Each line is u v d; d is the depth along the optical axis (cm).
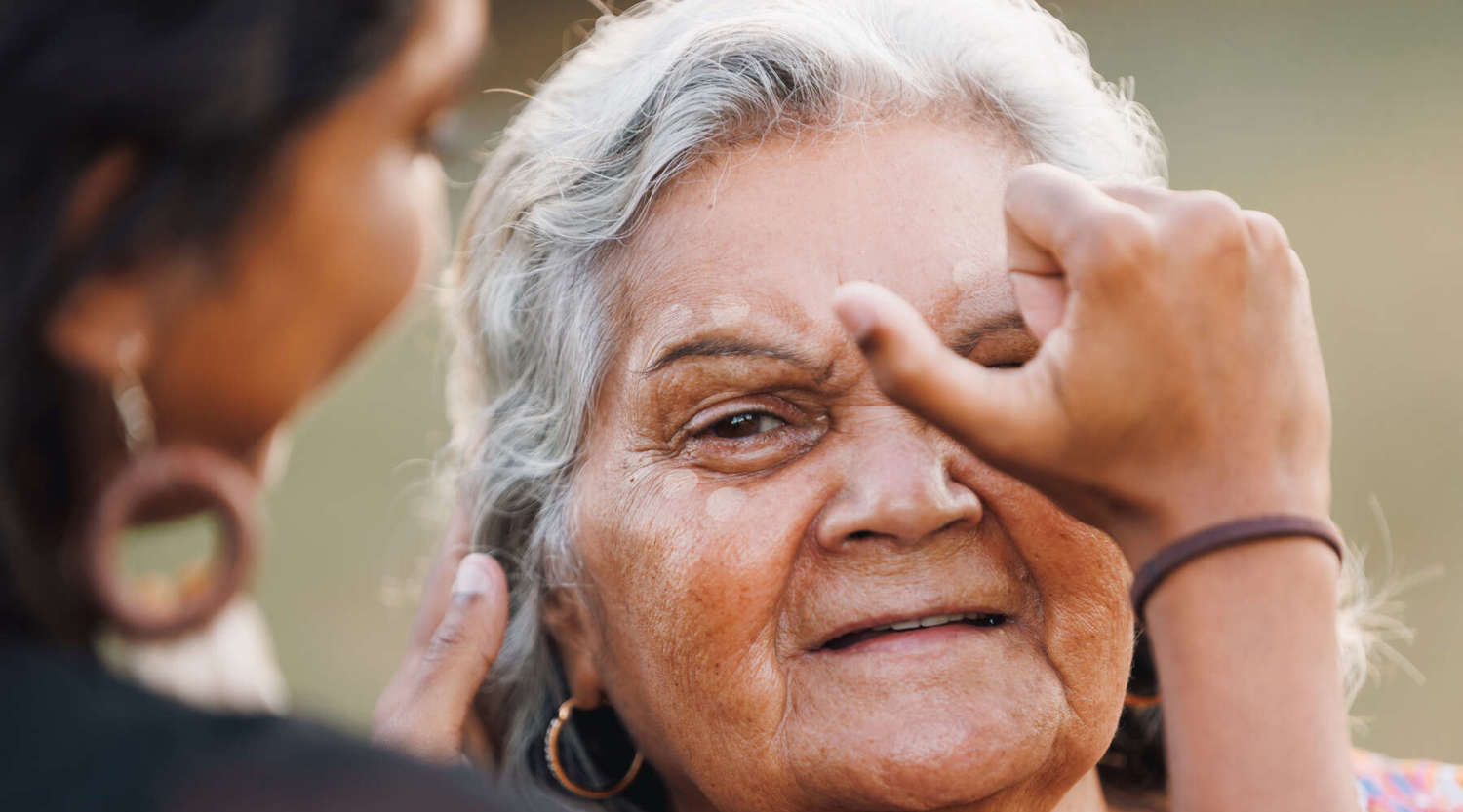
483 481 164
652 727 147
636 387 143
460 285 173
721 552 136
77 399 77
